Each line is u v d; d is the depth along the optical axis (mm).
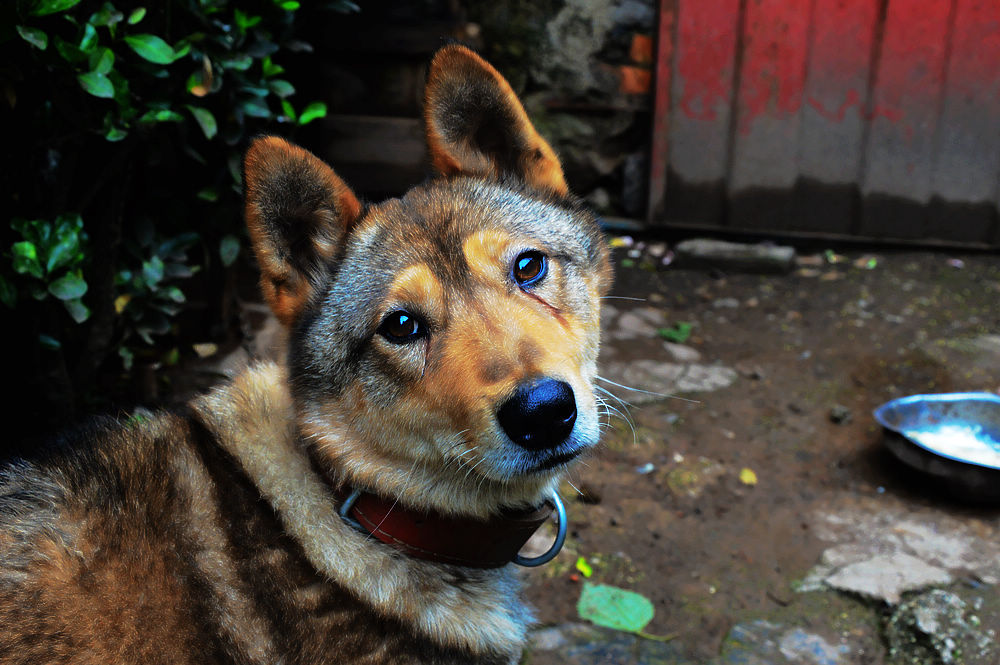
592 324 853
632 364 1448
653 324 1603
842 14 1726
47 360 1079
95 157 1079
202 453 807
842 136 1800
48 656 735
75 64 968
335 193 818
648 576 1069
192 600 764
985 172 1761
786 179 1853
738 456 1234
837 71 1762
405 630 797
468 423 775
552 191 878
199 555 776
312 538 796
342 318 807
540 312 806
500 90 859
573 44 1891
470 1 1890
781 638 1006
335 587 789
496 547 829
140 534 770
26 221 990
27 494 781
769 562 1086
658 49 1821
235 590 776
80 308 1009
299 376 817
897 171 1799
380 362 795
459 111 859
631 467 1213
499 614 837
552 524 1129
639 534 1119
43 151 1087
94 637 743
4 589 743
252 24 1142
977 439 1219
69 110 1010
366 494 811
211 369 1287
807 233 1881
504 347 777
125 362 1177
